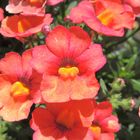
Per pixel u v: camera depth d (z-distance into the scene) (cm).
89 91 17
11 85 18
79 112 18
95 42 21
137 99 23
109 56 24
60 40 17
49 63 17
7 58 18
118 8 19
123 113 23
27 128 21
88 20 18
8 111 18
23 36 19
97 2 19
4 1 23
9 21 19
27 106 18
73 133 18
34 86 18
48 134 18
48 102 17
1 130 21
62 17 23
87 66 18
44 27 19
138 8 20
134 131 22
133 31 25
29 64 18
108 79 23
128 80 23
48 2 20
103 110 18
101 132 19
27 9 19
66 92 17
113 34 18
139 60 24
